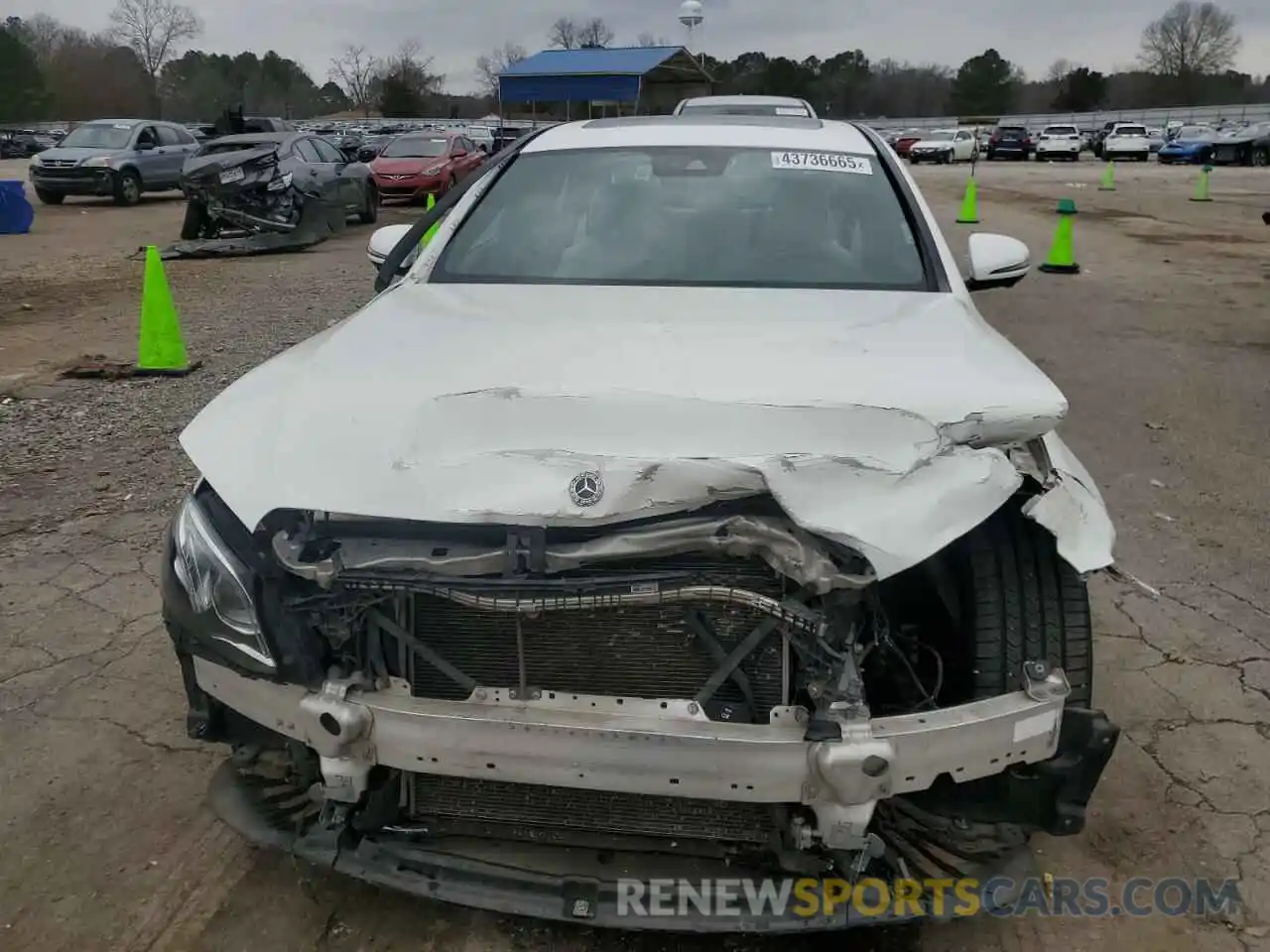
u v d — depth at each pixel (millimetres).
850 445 2092
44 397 6891
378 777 2322
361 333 2715
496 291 3141
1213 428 6363
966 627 2361
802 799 2062
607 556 2035
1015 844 2434
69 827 2852
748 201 3523
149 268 7387
